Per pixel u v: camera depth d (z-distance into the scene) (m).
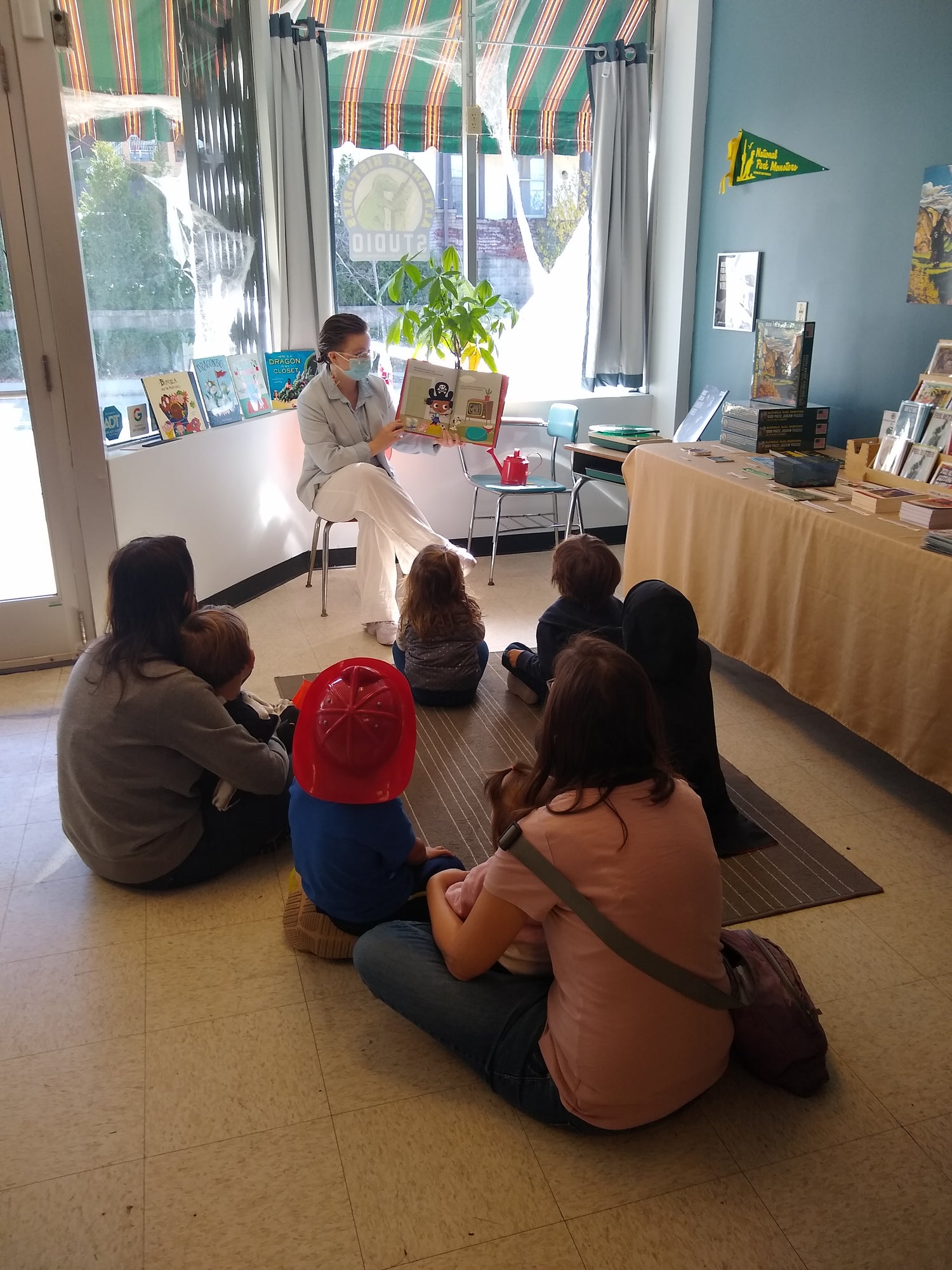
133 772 2.01
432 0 4.18
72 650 3.46
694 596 3.33
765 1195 1.44
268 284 4.38
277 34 3.99
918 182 3.14
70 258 3.05
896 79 3.17
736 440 3.64
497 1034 1.55
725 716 3.08
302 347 4.42
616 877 1.34
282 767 2.14
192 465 3.69
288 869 2.26
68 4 3.04
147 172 3.50
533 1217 1.41
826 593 2.64
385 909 1.84
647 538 3.67
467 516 4.78
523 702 3.12
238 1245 1.36
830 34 3.45
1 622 3.35
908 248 3.21
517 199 4.57
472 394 3.99
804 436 3.53
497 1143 1.53
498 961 1.63
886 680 2.45
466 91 4.35
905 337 3.28
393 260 4.51
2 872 2.26
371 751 1.65
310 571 4.27
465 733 2.89
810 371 3.79
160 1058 1.70
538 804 1.46
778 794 2.59
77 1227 1.39
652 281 4.79
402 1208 1.42
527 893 1.40
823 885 2.17
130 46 3.33
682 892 1.36
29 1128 1.56
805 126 3.65
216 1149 1.52
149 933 2.04
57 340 3.11
